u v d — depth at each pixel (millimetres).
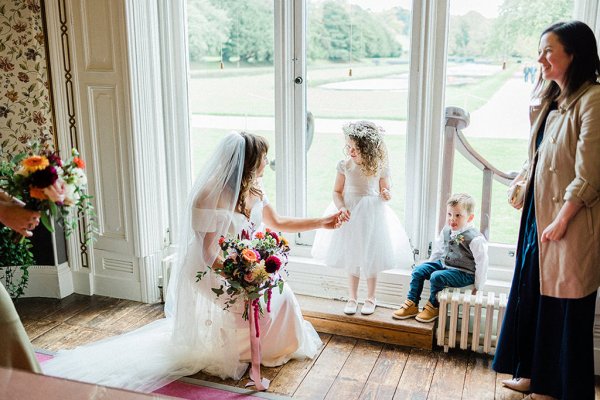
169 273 3842
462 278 3193
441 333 3188
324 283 3666
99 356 3057
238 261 2781
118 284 3951
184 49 3740
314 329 3445
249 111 3723
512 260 3354
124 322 3621
